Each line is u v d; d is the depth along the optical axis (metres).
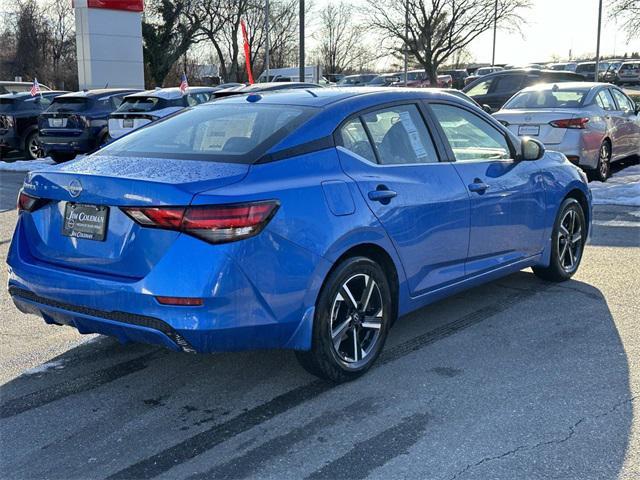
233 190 3.29
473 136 4.88
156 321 3.23
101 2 24.02
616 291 5.54
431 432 3.31
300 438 3.28
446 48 32.38
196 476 2.97
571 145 10.16
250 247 3.26
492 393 3.72
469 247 4.61
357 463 3.05
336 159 3.83
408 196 4.09
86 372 4.10
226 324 3.23
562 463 3.01
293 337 3.54
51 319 3.76
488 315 5.00
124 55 24.91
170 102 14.27
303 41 19.34
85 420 3.50
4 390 3.86
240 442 3.26
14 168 15.06
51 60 60.09
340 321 3.80
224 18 47.69
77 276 3.46
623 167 12.97
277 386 3.87
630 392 3.70
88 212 3.51
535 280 5.88
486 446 3.17
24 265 3.73
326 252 3.55
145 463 3.09
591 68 46.94
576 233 5.86
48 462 3.11
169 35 43.88
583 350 4.32
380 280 3.97
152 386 3.90
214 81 49.06
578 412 3.48
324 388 3.83
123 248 3.36
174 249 3.21
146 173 3.45
